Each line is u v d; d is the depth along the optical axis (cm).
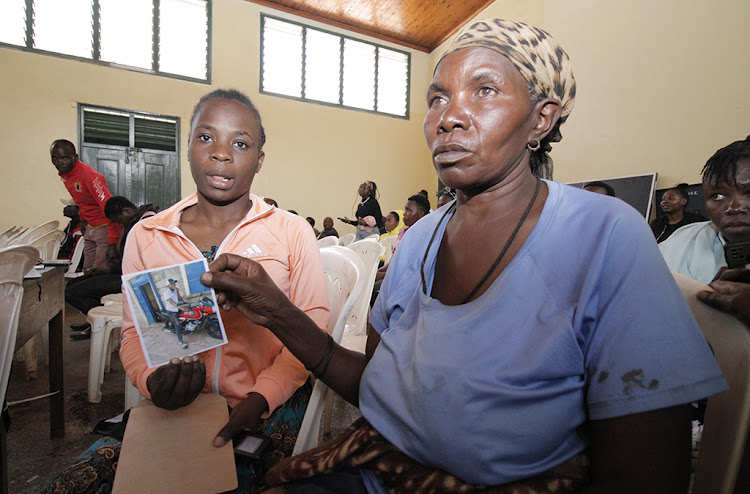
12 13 604
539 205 60
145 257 105
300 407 111
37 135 618
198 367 81
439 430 50
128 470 70
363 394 65
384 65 886
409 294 71
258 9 760
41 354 273
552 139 66
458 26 819
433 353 53
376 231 594
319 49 820
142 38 680
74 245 496
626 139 443
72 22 638
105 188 385
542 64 55
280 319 76
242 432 85
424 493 54
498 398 48
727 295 60
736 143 108
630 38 440
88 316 219
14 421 194
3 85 600
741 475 59
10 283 102
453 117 55
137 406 88
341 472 67
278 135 789
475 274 61
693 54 385
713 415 61
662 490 43
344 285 134
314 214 824
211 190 102
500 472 48
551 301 51
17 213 610
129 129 671
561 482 49
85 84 643
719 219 110
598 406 47
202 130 100
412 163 916
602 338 47
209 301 80
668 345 44
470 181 57
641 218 51
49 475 154
